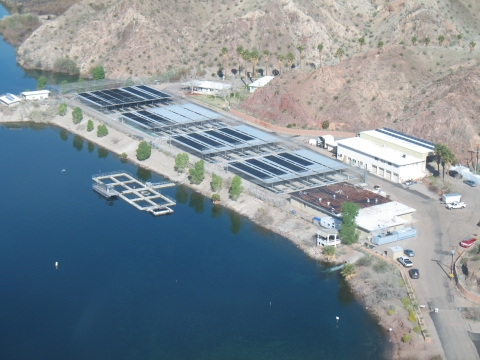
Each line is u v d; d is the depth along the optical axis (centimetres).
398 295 19000
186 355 17225
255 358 17112
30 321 18450
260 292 19738
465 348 16975
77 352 17300
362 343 17575
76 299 19400
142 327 18275
